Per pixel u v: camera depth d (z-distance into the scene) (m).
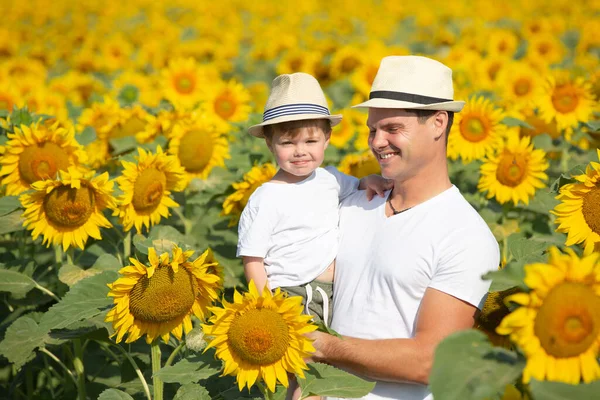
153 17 19.30
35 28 19.86
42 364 5.26
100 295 3.65
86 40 15.77
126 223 4.58
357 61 11.58
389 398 3.26
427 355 3.10
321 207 3.69
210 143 5.93
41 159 4.78
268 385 3.05
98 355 5.31
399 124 3.33
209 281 3.49
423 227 3.28
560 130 6.47
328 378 3.10
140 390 4.42
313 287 3.59
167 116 6.18
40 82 10.17
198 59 14.20
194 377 3.30
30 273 4.73
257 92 11.05
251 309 3.08
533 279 2.51
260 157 6.27
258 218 3.63
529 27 15.05
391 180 3.65
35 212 4.26
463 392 2.46
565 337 2.48
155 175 4.59
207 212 6.37
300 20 21.06
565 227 3.49
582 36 13.22
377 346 3.16
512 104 7.75
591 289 2.52
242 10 23.06
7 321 4.99
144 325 3.49
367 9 22.22
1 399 5.21
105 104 6.92
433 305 3.15
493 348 2.59
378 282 3.34
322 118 3.70
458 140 6.05
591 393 2.44
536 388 2.46
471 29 16.09
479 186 5.60
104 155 6.39
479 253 3.18
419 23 19.44
